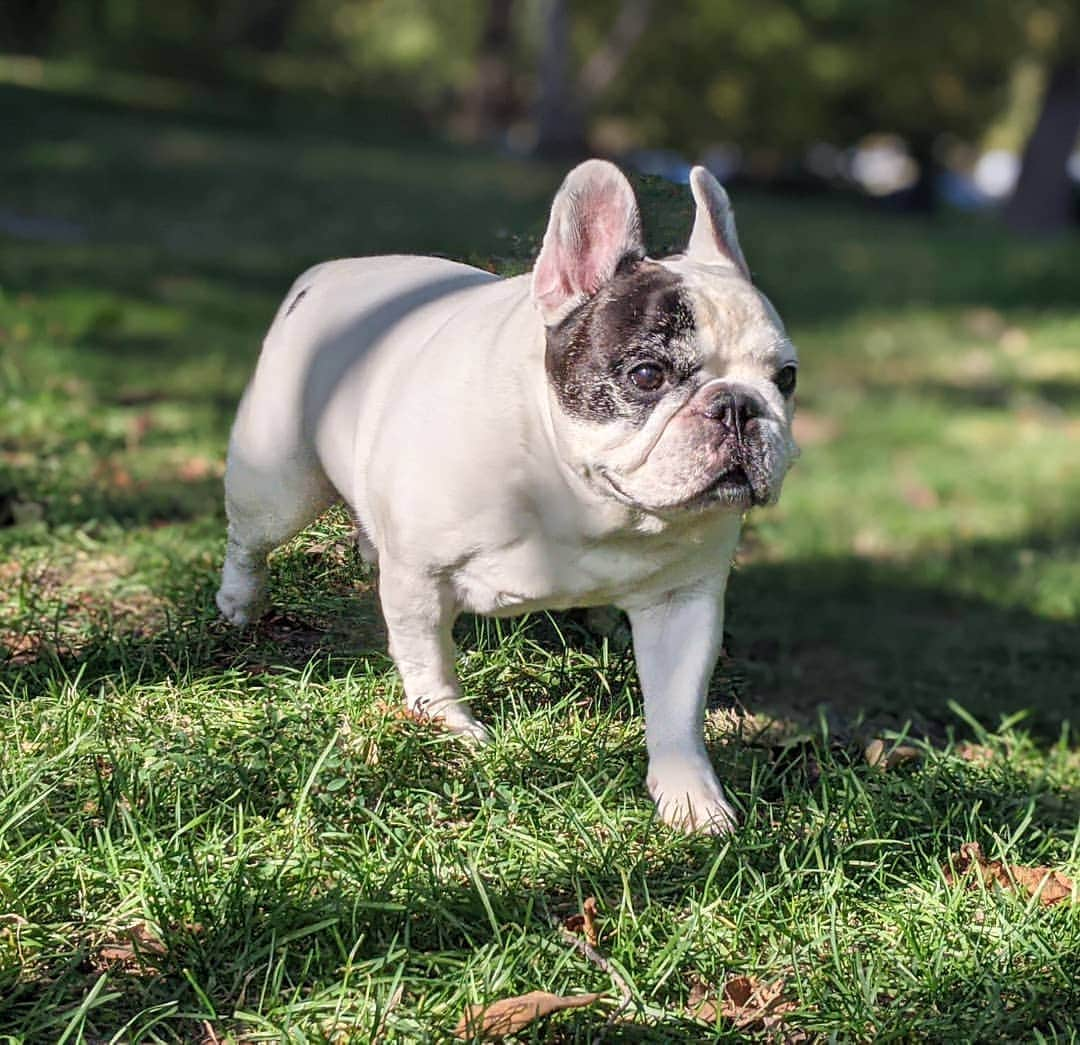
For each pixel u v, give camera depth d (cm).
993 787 184
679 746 166
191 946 148
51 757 163
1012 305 675
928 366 555
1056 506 383
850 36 1263
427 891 153
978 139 1346
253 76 1283
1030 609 293
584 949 151
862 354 565
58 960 147
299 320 174
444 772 167
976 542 347
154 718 171
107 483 241
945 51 1246
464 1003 145
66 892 152
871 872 164
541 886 158
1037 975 155
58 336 353
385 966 148
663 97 1320
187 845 157
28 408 273
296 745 166
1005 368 560
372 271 176
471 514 157
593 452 152
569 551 158
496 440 155
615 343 152
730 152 1385
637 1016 147
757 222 817
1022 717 225
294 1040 142
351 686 173
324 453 170
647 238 182
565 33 1116
